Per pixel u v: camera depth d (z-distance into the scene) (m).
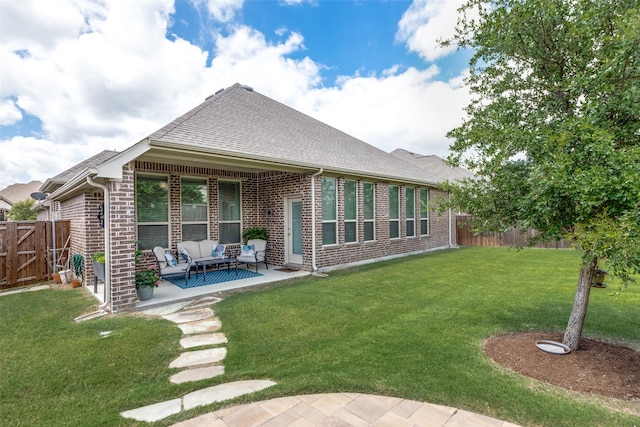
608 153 2.64
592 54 3.28
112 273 5.68
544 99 3.82
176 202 8.78
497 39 3.74
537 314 5.15
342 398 2.91
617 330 4.41
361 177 10.59
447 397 2.88
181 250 8.36
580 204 2.83
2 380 3.33
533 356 3.61
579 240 2.85
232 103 10.17
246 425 2.56
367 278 8.20
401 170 13.30
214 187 9.62
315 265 9.07
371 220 11.31
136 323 5.01
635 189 2.35
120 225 5.79
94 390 3.14
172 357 3.84
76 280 8.06
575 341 3.78
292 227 10.20
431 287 7.14
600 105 2.97
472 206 3.90
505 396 2.87
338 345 4.07
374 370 3.38
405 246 12.76
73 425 2.61
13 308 6.09
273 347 4.07
